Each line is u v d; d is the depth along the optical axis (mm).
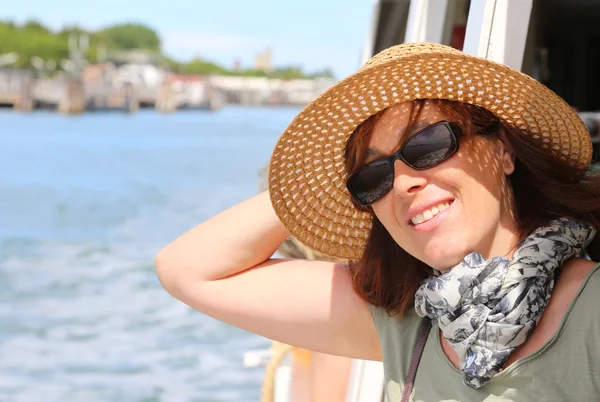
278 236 1880
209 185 34375
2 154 52656
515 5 1931
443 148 1466
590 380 1372
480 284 1434
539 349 1403
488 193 1492
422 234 1499
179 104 136500
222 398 8125
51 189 33656
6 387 8867
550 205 1604
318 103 1586
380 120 1556
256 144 65938
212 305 1877
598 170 1683
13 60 139125
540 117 1543
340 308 1781
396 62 1446
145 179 37031
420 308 1515
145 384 8734
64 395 8508
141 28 184375
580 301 1410
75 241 20469
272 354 3182
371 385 2496
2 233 21812
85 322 11867
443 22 2521
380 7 4621
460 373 1501
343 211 1817
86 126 90938
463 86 1493
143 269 16266
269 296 1838
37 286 14805
